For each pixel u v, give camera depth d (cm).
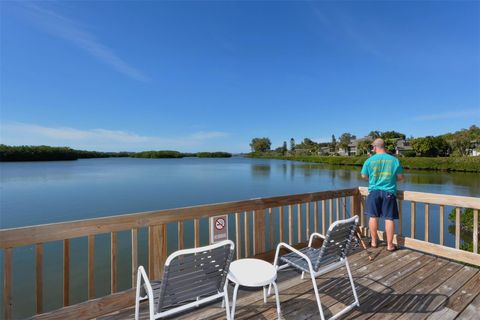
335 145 9081
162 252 248
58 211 1237
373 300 236
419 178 2714
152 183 2375
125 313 216
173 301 154
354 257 339
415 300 236
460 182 2364
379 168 355
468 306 225
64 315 196
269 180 2719
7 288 172
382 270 300
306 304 229
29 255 681
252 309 220
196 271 157
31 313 447
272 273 191
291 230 353
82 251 706
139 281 177
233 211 294
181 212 256
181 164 6438
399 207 390
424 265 313
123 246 736
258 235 318
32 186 2108
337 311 217
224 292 174
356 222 219
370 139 7481
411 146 5784
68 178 2755
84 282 542
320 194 386
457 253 319
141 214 233
